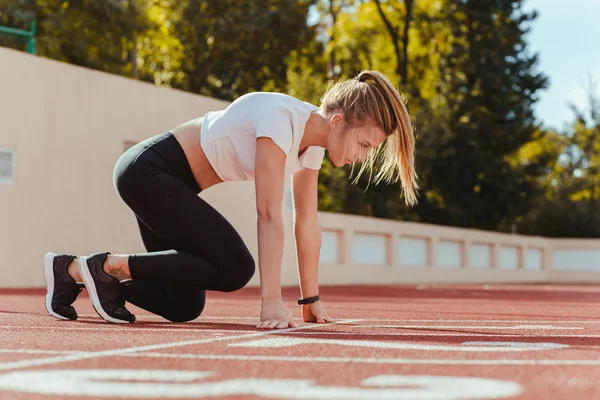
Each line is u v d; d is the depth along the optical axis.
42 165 10.77
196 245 3.15
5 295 7.91
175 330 2.97
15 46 13.59
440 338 2.67
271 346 2.32
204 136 3.19
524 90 28.33
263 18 28.62
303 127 3.08
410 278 19.77
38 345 2.32
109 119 11.66
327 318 3.58
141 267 3.22
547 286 18.33
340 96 3.10
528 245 26.70
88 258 3.35
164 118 12.47
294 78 26.86
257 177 3.04
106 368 1.79
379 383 1.57
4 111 10.35
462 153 27.41
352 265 17.25
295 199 3.50
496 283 22.98
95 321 3.54
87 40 20.56
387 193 25.36
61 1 19.81
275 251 3.06
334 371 1.76
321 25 30.64
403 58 30.19
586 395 1.44
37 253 10.68
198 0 29.33
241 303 6.50
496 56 27.89
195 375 1.67
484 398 1.39
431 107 27.44
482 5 28.20
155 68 30.14
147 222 3.24
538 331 3.12
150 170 3.17
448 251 22.16
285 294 9.62
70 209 11.10
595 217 33.50
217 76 29.91
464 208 28.09
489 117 28.05
